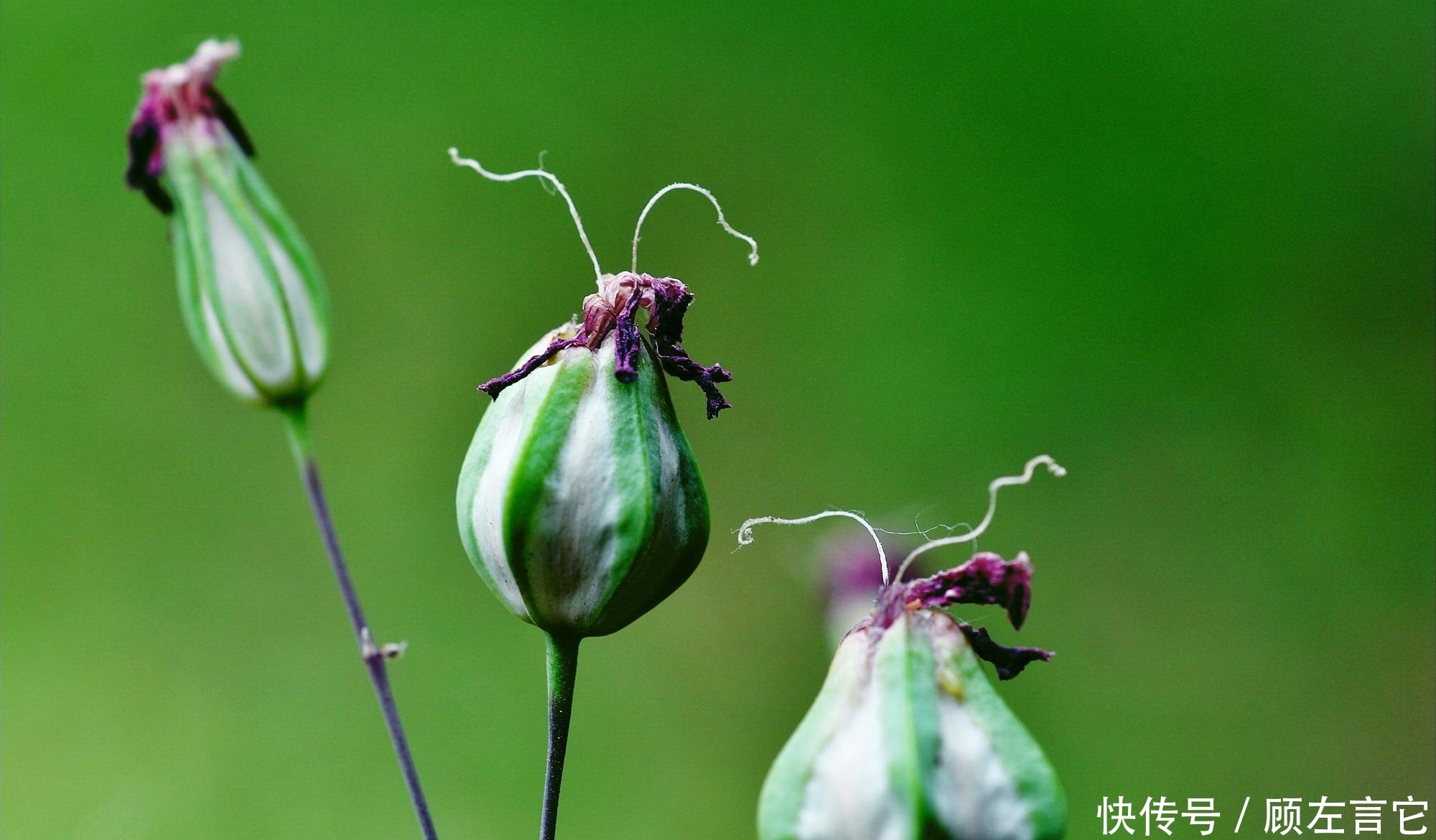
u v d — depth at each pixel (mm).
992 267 382
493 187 377
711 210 382
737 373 367
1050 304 380
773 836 152
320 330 177
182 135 175
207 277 175
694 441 353
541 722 307
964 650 152
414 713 308
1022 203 389
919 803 150
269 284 175
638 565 156
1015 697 330
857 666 152
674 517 157
